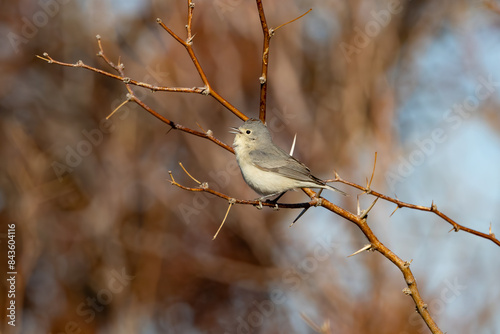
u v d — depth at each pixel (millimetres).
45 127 18547
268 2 16734
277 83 16828
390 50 16953
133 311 15984
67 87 18750
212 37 16672
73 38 18844
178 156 17266
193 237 16719
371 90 15766
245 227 16047
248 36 16719
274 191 8734
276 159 8625
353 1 16812
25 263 14516
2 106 18484
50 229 16641
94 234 16781
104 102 18391
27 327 15852
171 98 16406
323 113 16766
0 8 18984
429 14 18656
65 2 18734
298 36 17000
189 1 6352
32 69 19000
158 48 16812
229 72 16672
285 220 16188
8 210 15539
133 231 16938
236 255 16266
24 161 16344
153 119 17406
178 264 16391
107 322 16234
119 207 17062
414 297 5727
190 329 15984
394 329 11977
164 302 16375
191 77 16547
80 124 18641
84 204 17188
